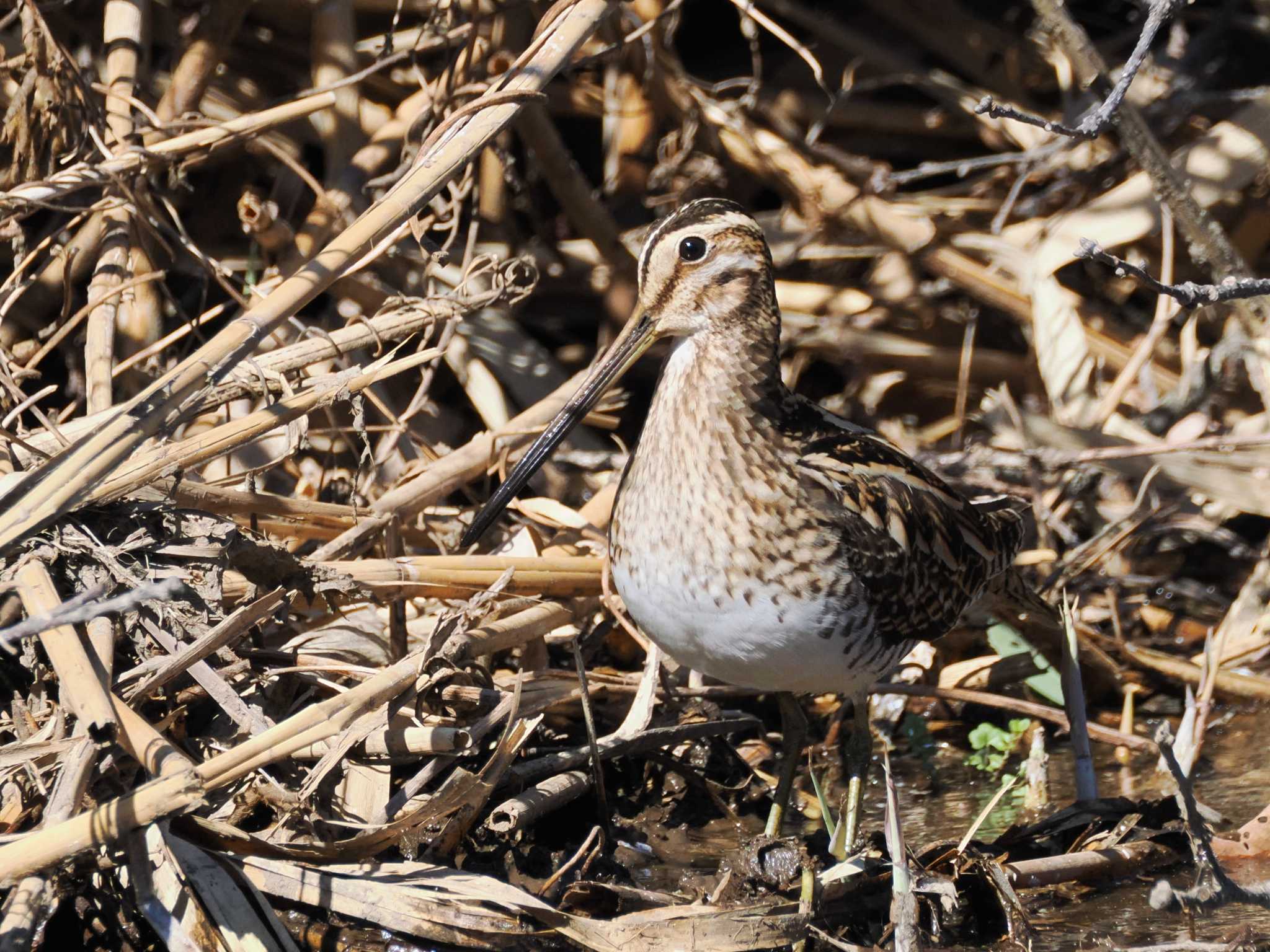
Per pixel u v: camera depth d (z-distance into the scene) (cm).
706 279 737
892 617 746
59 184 849
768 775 838
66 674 602
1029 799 829
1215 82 1220
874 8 1196
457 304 897
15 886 563
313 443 962
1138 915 709
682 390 727
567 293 1106
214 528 717
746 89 1190
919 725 913
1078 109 1141
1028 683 941
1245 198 1107
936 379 1123
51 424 751
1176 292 675
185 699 690
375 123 1044
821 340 1114
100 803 627
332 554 808
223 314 1009
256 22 1080
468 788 667
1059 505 1054
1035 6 907
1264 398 1030
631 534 728
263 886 633
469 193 1071
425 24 970
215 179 1039
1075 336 1057
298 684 743
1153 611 1013
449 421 1029
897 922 648
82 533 695
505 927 631
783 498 711
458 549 854
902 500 758
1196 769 866
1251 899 711
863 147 1203
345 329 849
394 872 645
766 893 694
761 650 718
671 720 836
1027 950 671
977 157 1206
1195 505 1044
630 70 1092
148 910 580
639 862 745
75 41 1026
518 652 855
